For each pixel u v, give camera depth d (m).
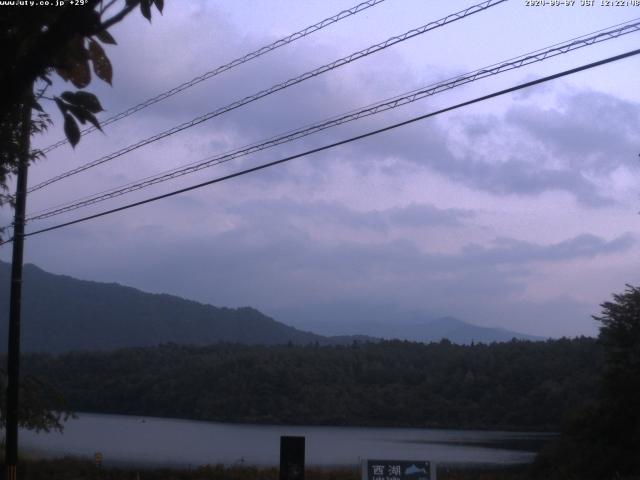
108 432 82.19
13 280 20.08
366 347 122.44
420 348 119.06
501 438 75.06
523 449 62.66
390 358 115.06
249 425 95.88
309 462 50.94
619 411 34.09
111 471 34.03
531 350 97.62
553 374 87.69
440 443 69.44
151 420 100.44
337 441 71.62
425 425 92.56
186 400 109.12
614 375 34.47
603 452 33.81
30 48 4.29
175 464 46.78
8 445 19.55
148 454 56.59
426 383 103.19
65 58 4.38
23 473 31.16
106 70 4.50
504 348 103.12
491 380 96.50
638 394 33.38
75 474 32.56
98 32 4.27
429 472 14.01
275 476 34.59
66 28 4.18
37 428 28.97
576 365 87.38
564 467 35.44
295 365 112.94
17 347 19.94
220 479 33.84
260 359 113.31
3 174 8.40
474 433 81.44
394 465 14.00
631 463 32.28
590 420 35.53
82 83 4.51
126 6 4.45
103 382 116.00
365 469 13.92
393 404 101.56
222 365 114.31
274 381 108.25
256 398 104.81
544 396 85.50
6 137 6.94
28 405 28.08
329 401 101.75
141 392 112.38
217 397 107.50
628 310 34.94
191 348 133.25
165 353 126.12
